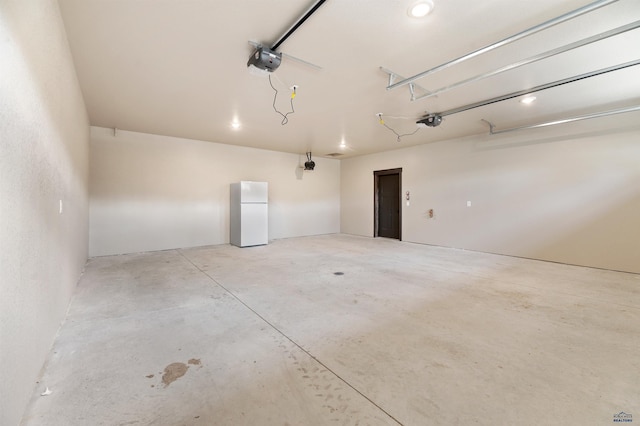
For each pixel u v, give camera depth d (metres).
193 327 2.46
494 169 5.74
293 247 6.66
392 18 2.23
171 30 2.41
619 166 4.34
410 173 7.35
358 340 2.24
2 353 1.19
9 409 1.26
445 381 1.73
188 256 5.56
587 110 4.44
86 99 4.04
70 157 2.98
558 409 1.49
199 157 6.69
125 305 2.97
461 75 3.25
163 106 4.30
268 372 1.82
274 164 8.00
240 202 6.61
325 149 7.77
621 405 1.52
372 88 3.60
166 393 1.61
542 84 3.47
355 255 5.69
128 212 5.80
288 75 3.23
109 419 1.41
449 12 2.16
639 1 2.01
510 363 1.92
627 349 2.09
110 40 2.56
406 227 7.45
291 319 2.64
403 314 2.75
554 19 2.06
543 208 5.10
